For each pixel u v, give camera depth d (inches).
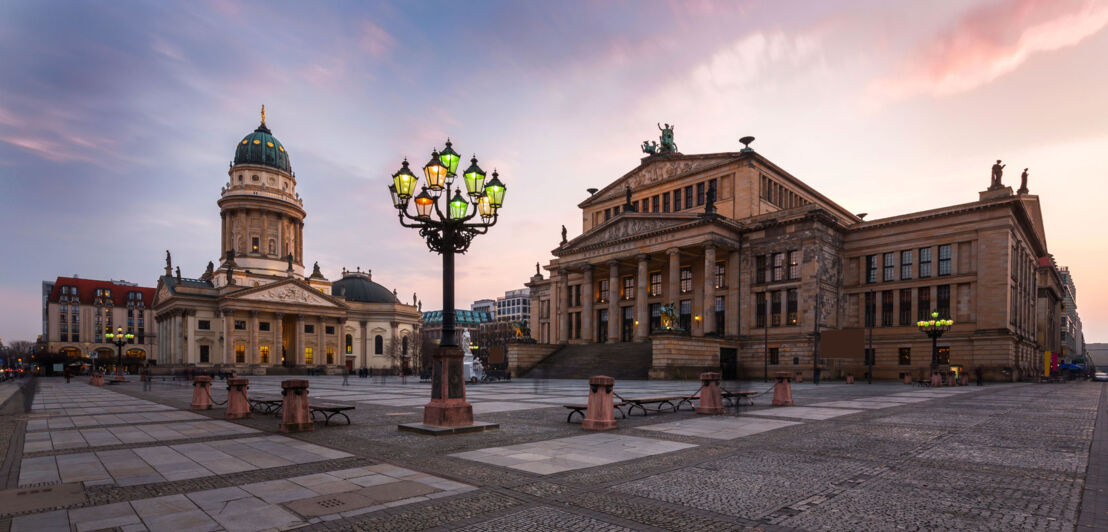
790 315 2359.7
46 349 5654.5
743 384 1549.0
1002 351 2046.0
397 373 4525.1
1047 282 3437.5
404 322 5128.0
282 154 4702.3
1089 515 298.4
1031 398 1171.3
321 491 348.8
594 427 627.5
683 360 2064.5
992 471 408.2
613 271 2773.1
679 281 2568.9
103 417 816.9
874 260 2436.0
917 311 2279.8
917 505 318.7
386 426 663.8
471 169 640.4
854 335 1047.6
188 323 3912.4
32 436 608.1
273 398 1123.9
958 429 636.1
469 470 408.5
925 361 2229.3
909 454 475.5
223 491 350.0
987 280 2113.7
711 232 2402.8
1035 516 297.0
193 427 679.7
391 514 301.1
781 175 2770.7
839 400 1074.7
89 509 311.9
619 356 2325.3
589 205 3368.6
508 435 582.9
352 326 4869.6
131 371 5393.7
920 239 2295.8
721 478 384.2
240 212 4360.2
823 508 313.1
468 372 1946.4
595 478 383.6
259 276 4261.8
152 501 328.5
